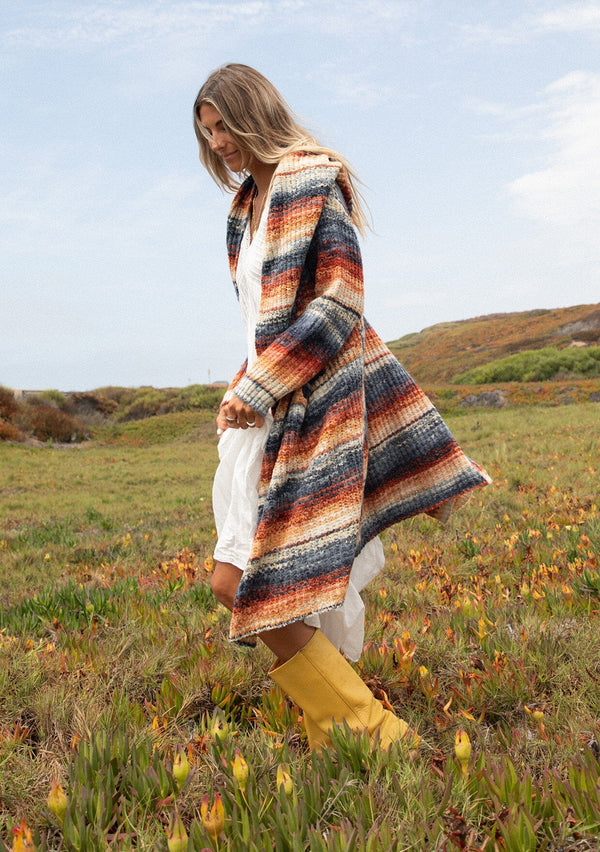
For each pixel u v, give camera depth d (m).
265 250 2.03
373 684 2.44
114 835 1.52
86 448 34.06
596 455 11.20
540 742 1.95
